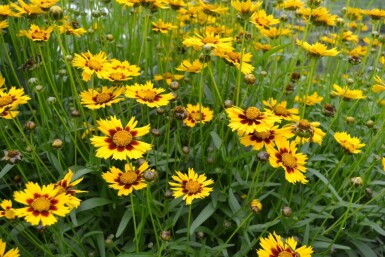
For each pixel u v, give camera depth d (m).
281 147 0.39
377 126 0.61
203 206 0.49
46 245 0.39
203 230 0.46
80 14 0.69
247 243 0.43
